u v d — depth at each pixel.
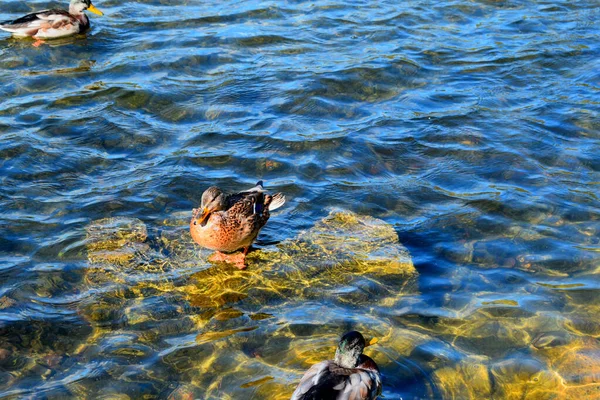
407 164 4.61
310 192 4.39
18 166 4.50
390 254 4.00
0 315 3.66
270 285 3.85
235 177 4.49
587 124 4.92
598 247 4.04
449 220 4.22
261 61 5.55
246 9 6.26
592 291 3.81
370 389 3.29
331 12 6.25
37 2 6.43
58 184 4.41
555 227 4.16
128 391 3.40
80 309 3.71
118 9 6.24
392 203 4.34
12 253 3.96
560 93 5.24
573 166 4.58
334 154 4.67
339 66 5.49
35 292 3.78
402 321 3.68
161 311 3.72
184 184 4.43
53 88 5.22
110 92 5.18
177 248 4.04
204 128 4.87
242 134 4.82
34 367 3.47
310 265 3.96
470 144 4.76
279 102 5.11
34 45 5.71
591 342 3.60
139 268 3.92
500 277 3.89
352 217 4.22
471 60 5.61
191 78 5.35
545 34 5.94
